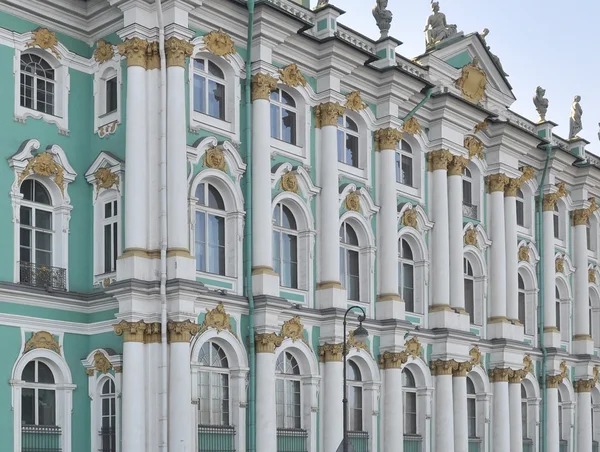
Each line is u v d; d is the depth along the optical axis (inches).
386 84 1325.0
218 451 1088.8
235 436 1109.1
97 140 1109.1
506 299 1519.4
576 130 1752.0
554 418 1594.5
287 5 1226.0
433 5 1492.4
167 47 1073.5
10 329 1012.5
